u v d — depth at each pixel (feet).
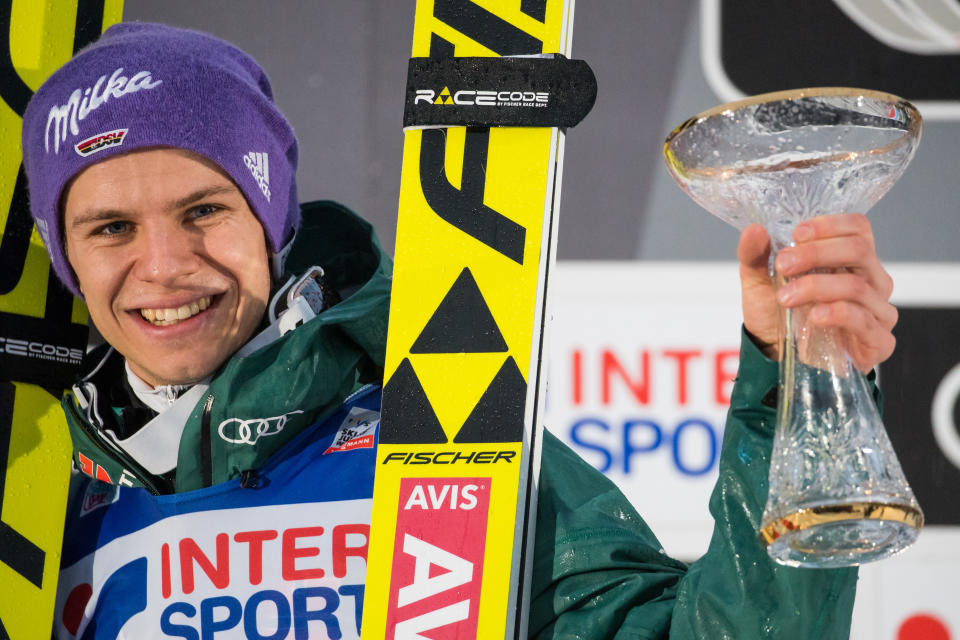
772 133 10.39
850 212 10.57
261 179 14.61
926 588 24.44
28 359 15.58
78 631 14.14
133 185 13.94
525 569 12.56
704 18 26.20
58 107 14.29
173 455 14.16
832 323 10.03
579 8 26.43
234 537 13.73
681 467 25.20
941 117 25.70
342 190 26.43
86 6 16.88
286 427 13.99
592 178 26.07
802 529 9.75
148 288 13.92
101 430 14.38
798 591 11.00
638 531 13.78
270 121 14.96
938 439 24.93
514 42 13.64
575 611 13.09
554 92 13.33
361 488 13.76
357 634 13.14
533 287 13.02
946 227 25.50
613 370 25.52
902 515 9.62
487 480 12.60
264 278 14.65
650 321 25.61
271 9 26.76
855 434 10.11
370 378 15.21
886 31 25.88
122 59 14.28
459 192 13.39
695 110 26.12
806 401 10.31
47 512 14.88
